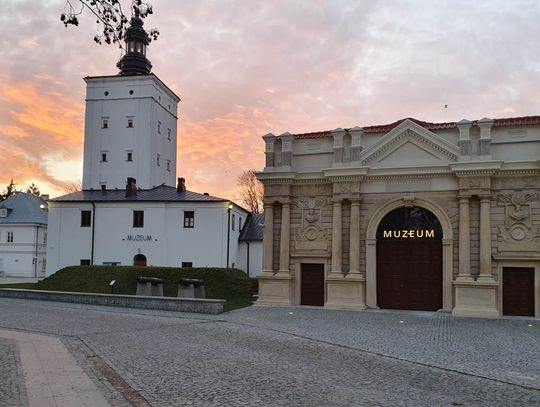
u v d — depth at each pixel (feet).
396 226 93.35
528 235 84.33
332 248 94.63
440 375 39.14
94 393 30.68
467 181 86.84
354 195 93.71
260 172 99.91
